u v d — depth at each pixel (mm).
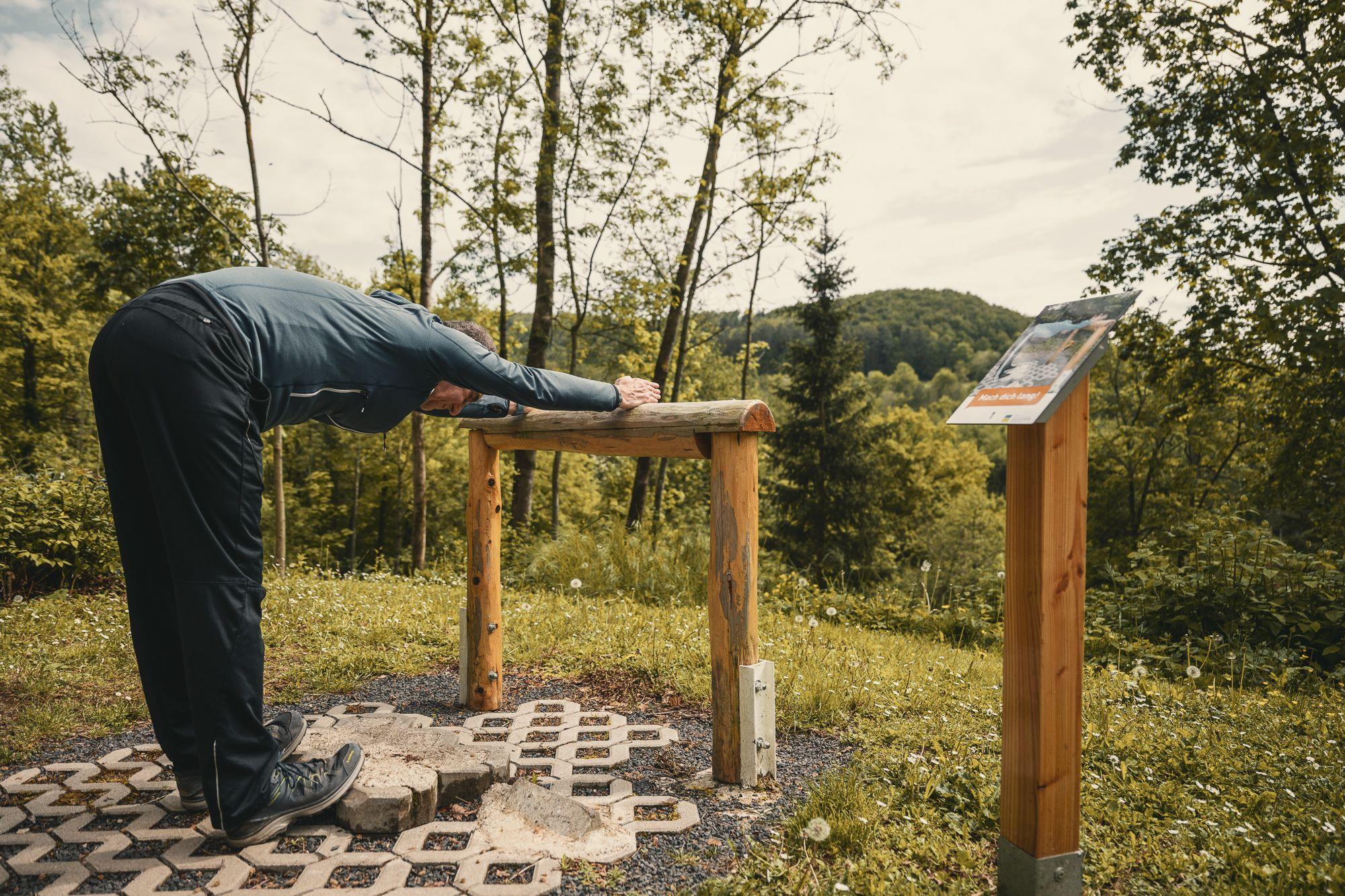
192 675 2178
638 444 3061
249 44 10305
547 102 13570
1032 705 1882
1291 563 6871
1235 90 14688
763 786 2791
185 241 12109
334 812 2469
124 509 2316
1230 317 15422
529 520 14125
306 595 6215
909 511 40594
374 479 31250
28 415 23500
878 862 2182
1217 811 2484
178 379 2070
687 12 14203
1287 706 4199
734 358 26422
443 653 4773
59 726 3307
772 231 16312
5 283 22062
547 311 14219
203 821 2453
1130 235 16750
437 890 2057
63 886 2066
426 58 11180
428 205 11500
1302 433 14328
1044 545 1843
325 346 2348
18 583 6867
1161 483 25797
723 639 2805
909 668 4574
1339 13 13445
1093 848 2254
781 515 28312
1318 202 14375
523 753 3168
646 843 2373
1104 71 16328
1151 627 6895
